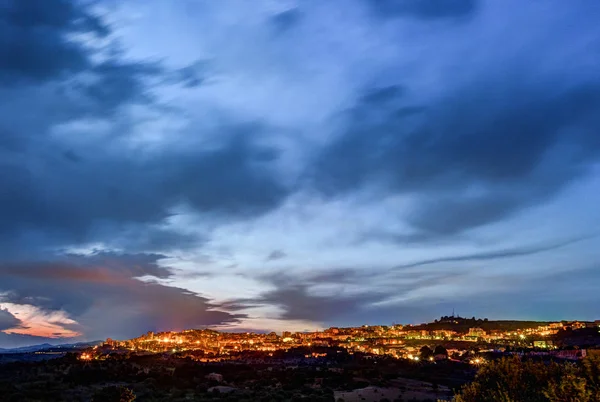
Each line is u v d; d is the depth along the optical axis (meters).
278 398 59.59
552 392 14.37
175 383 74.62
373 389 72.81
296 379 83.50
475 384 17.23
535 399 15.15
